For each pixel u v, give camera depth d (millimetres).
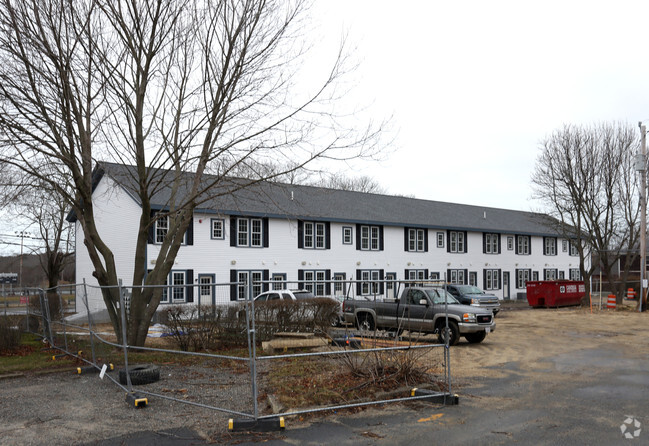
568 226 36469
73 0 12172
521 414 7898
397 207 41688
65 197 13547
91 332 11406
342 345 12359
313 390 8711
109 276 13016
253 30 12953
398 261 37969
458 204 50250
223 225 28453
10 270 78188
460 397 9008
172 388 9305
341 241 34406
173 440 6629
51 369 11406
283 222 31156
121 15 12375
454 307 16312
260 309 13492
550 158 35562
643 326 22141
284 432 6953
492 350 15164
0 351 14164
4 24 11609
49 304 15383
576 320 25250
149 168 13258
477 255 44250
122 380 9672
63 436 6828
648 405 8492
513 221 50312
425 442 6551
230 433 6891
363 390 8750
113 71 12602
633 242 34781
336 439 6660
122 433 6922
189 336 12820
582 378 10820
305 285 30641
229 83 12922
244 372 10578
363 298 12672
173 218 14156
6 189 13734
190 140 13219
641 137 30703
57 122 12703
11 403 8594
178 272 26453
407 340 10828
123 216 27500
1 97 11906
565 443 6520
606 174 33781
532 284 35500
